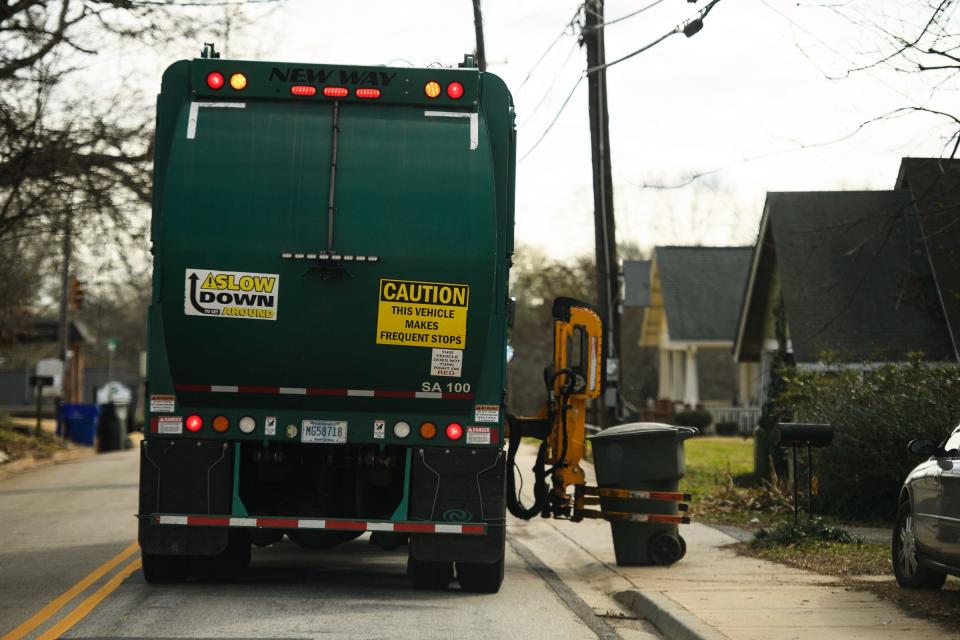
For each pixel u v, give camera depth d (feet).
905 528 55.16
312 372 50.37
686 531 79.51
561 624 48.75
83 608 49.21
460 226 50.26
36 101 122.52
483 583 55.21
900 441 81.76
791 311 138.72
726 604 50.75
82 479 126.62
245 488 53.42
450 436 51.19
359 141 50.72
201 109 50.90
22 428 182.70
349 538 58.03
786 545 69.72
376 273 49.88
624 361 317.22
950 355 132.26
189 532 51.44
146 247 135.44
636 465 64.44
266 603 50.75
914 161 137.80
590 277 324.60
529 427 64.23
